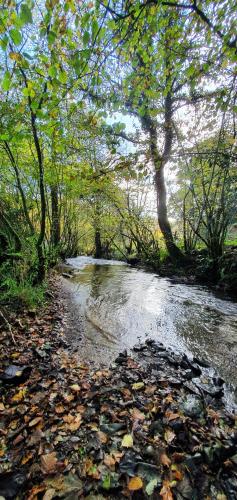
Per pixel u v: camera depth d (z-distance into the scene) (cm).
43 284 900
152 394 380
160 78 538
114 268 1883
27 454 274
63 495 235
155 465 265
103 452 280
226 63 444
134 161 483
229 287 1084
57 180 1137
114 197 1588
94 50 349
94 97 444
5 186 1000
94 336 614
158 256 1961
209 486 246
